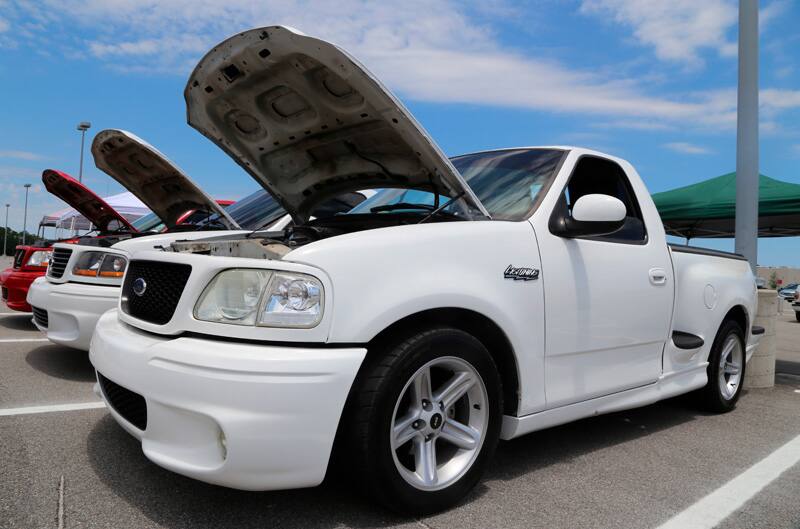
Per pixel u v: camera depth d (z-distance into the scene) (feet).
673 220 26.16
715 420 14.23
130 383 7.32
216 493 8.29
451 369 8.29
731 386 15.34
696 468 10.52
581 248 10.23
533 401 9.25
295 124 10.32
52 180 19.62
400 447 8.36
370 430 7.22
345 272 7.25
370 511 7.91
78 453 9.61
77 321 14.34
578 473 9.97
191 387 6.70
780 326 53.57
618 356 11.02
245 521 7.51
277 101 9.91
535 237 9.49
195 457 6.81
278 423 6.58
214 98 10.16
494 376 8.54
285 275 7.05
